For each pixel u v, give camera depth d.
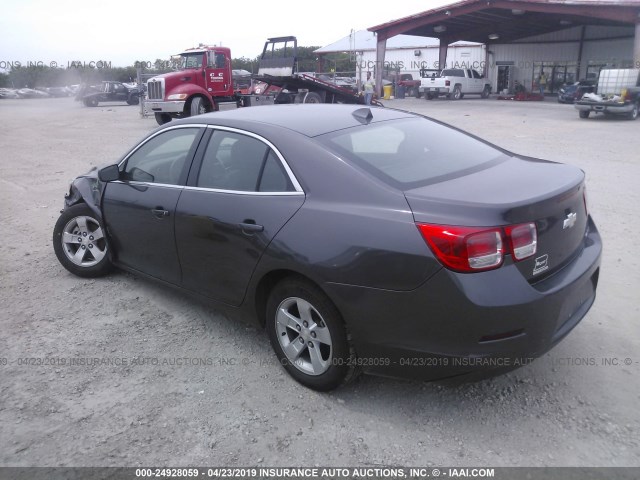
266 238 3.38
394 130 3.89
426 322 2.86
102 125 22.09
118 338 4.17
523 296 2.77
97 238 5.17
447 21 33.81
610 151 12.46
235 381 3.61
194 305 4.70
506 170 3.50
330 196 3.22
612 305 4.52
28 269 5.59
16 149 14.91
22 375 3.69
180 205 4.00
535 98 34.75
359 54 48.44
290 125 3.70
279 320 3.53
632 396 3.36
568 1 26.78
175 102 20.34
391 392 3.46
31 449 2.99
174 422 3.21
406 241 2.86
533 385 3.49
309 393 3.47
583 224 3.45
